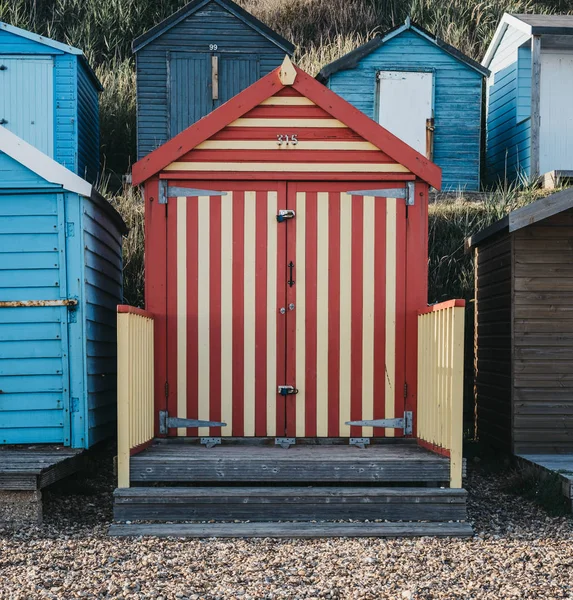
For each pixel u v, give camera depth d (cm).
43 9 2256
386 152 661
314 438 664
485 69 1527
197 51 1534
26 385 649
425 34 1523
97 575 470
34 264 650
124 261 1094
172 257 665
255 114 668
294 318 666
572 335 754
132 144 1689
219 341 664
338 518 582
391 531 557
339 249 668
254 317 666
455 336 571
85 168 1502
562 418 752
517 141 1584
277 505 583
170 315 664
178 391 663
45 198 650
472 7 2311
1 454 622
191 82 1535
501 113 1694
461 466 589
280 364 665
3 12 2075
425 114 1534
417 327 668
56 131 1429
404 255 670
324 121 668
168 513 580
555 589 455
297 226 669
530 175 1482
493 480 738
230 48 1540
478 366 901
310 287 667
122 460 583
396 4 2400
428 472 593
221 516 581
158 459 591
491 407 840
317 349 665
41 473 571
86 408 651
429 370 630
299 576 473
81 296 652
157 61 1529
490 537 557
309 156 667
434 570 486
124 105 1756
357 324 668
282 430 663
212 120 660
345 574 477
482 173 1784
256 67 1546
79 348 651
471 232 1151
